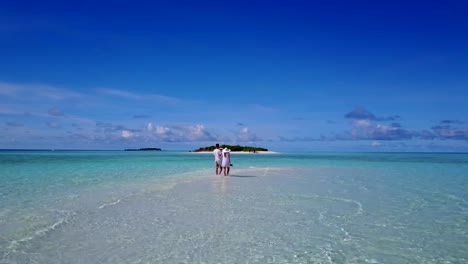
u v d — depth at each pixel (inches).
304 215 430.0
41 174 983.0
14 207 468.1
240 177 923.4
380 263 273.3
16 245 305.1
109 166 1434.5
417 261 277.9
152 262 267.6
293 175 999.6
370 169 1353.3
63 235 335.6
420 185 772.0
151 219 401.4
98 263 264.7
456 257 287.3
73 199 532.4
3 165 1437.0
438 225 390.0
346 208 477.7
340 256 287.0
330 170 1253.1
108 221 390.9
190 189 655.8
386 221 406.0
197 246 306.0
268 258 279.9
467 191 669.9
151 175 979.9
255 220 400.5
